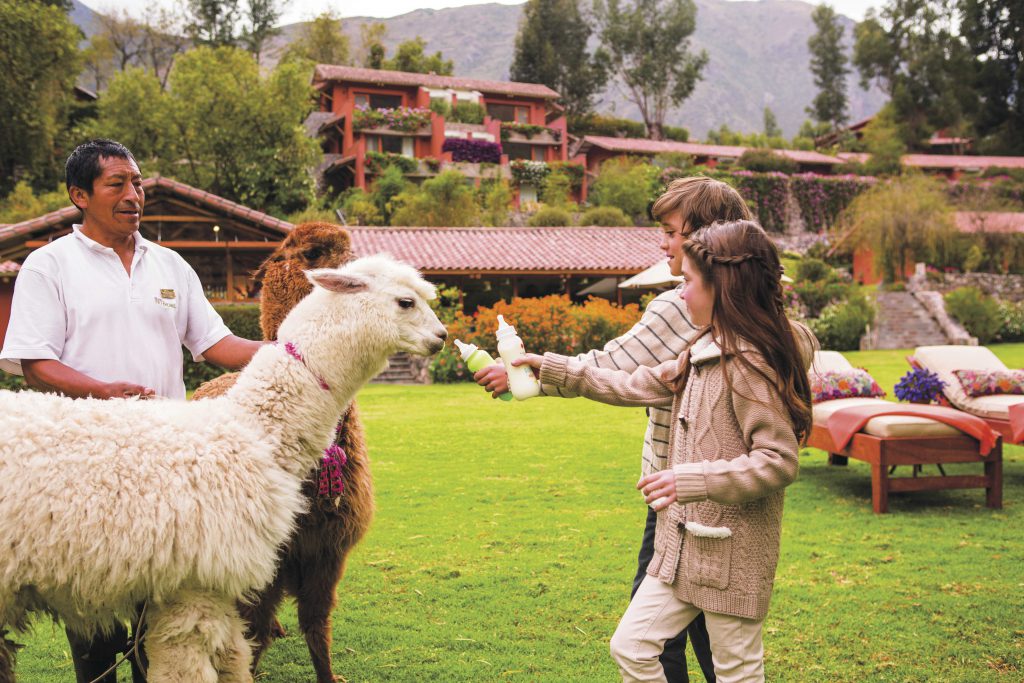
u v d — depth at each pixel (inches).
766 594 92.7
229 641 93.6
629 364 110.3
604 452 361.1
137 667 113.8
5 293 642.2
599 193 1729.8
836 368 335.6
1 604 85.2
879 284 1391.5
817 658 145.9
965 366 324.2
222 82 1326.3
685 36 2765.7
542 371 106.3
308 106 1424.7
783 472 88.0
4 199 1298.0
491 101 1929.1
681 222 108.3
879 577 189.8
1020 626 159.2
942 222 1339.8
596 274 949.2
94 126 1451.8
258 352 103.3
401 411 511.5
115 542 85.1
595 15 2768.2
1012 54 2664.9
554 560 204.8
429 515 251.1
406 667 144.7
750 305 90.8
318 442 102.5
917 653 147.5
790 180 1882.4
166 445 91.1
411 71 2485.2
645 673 94.9
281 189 1360.7
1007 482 299.6
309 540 128.7
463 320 769.6
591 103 2711.6
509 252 959.6
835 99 3292.3
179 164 1360.7
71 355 108.0
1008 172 2148.1
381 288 104.3
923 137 2682.1
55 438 87.2
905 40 2837.1
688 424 95.9
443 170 1578.5
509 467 327.3
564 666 144.6
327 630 135.1
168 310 115.6
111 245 112.2
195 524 88.5
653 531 117.2
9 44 1316.4
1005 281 1318.9
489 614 169.8
